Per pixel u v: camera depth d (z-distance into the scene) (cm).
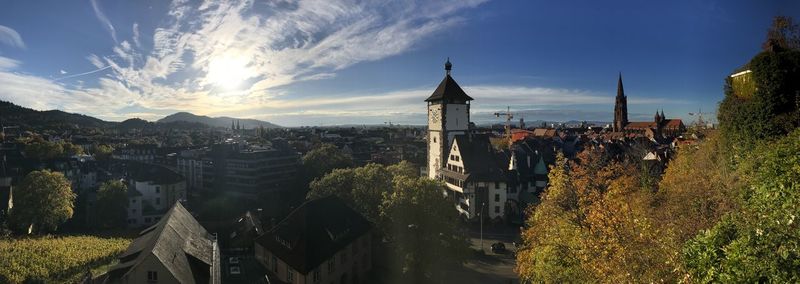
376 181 7762
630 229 2517
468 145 9388
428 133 10819
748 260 1338
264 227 9094
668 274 2022
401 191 5809
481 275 6031
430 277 5962
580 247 2823
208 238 6109
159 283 4266
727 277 1358
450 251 5650
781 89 3788
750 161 3266
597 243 2620
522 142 13000
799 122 3606
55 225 9688
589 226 2980
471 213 8894
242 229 7675
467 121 10162
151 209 11825
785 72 3766
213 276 4928
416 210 5619
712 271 1445
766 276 1287
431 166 10700
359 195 7700
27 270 6278
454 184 9406
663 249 2112
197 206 13262
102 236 9669
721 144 4497
